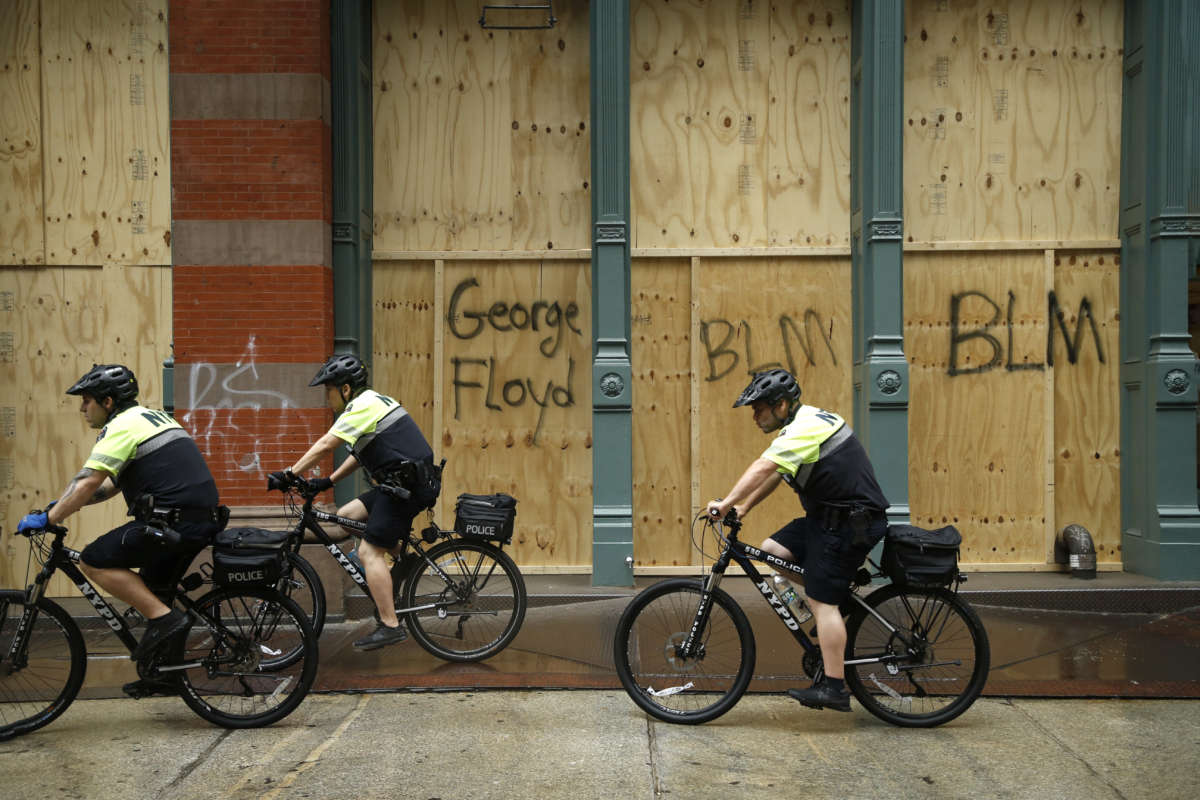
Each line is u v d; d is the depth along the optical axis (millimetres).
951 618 4586
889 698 4734
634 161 7641
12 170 7352
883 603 4621
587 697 5074
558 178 7656
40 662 4844
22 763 4203
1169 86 7039
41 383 7363
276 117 6883
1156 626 6418
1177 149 7051
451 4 7648
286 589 5676
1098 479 7594
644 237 7633
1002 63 7594
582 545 7633
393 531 5516
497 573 7066
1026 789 3861
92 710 4953
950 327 7574
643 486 7641
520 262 7648
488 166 7656
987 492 7566
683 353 7645
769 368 7613
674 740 4434
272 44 6871
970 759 4180
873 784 3918
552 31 7648
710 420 7625
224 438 6867
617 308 7211
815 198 7633
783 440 4441
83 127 7344
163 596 4695
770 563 4680
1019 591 6867
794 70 7629
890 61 7125
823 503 4473
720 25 7633
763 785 3916
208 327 6883
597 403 7160
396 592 5766
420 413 7676
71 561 4625
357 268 7270
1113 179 7578
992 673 5391
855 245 7523
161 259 7363
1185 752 4242
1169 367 7043
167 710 4945
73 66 7348
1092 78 7574
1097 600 6840
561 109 7656
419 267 7672
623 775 4027
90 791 3891
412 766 4137
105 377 4605
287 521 6785
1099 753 4238
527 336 7645
